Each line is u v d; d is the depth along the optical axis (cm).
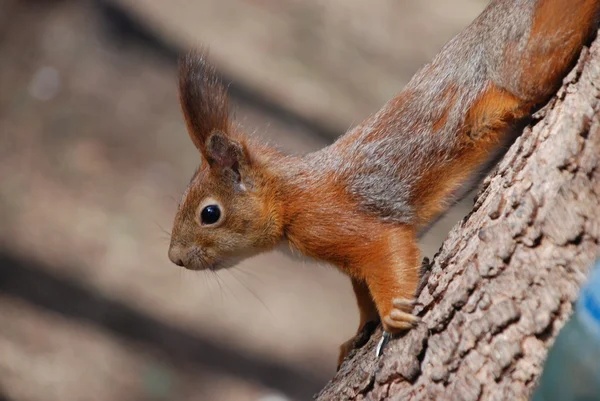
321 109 1850
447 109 604
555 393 439
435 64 623
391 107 633
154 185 1588
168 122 1716
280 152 698
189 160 1642
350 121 1852
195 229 696
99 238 1484
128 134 1672
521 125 589
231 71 1848
